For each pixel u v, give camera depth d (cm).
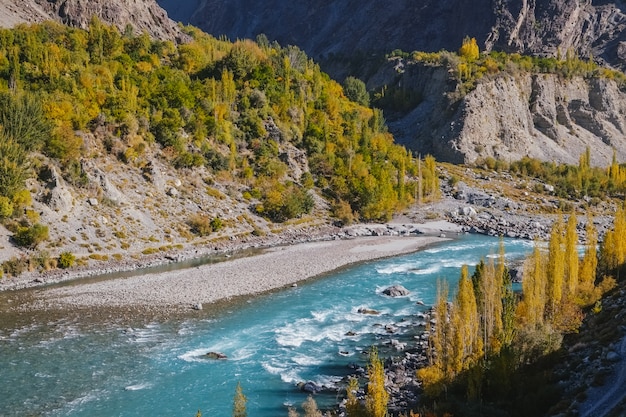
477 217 14038
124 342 5544
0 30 13225
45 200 8800
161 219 10131
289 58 19175
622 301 5422
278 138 14125
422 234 12481
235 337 5766
